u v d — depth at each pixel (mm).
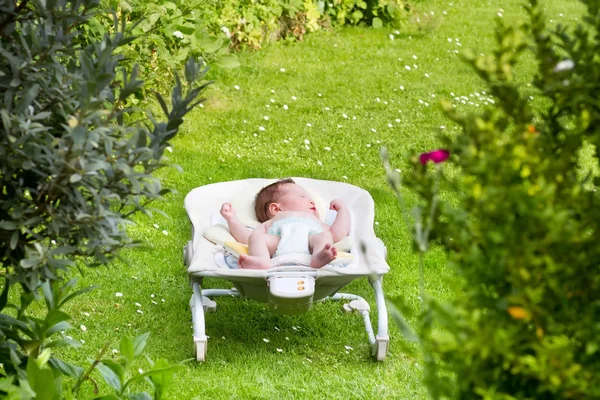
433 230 2119
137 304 4469
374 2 10586
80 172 2135
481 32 10781
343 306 4598
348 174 6488
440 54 9719
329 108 7785
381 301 4105
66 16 2416
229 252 4316
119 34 2461
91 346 4035
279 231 4395
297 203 4637
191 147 6734
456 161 2193
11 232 2375
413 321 4496
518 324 1910
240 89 8062
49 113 2256
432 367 1994
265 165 6520
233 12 8898
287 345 4250
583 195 1947
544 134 2164
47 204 2285
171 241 5285
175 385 3750
